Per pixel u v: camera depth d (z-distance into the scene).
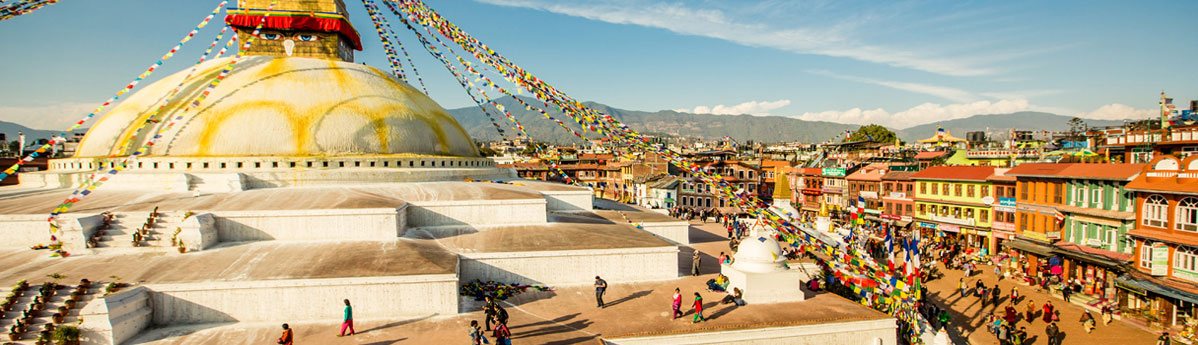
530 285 28.28
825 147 100.06
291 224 28.73
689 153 97.44
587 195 42.38
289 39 43.38
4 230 26.98
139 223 27.58
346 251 26.86
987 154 66.38
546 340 21.25
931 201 56.09
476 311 24.58
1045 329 30.09
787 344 22.75
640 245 30.31
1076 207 39.16
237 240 28.47
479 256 27.95
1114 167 37.47
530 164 101.12
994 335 29.80
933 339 25.48
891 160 73.50
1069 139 69.12
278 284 22.78
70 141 70.25
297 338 21.23
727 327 22.36
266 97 36.91
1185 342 27.48
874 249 47.41
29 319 19.88
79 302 20.75
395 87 43.31
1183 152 39.34
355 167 36.81
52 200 30.86
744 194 28.28
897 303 25.42
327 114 37.22
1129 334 29.41
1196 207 29.94
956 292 38.25
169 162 34.28
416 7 35.09
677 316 23.75
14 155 77.00
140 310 21.55
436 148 42.09
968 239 52.00
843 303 26.14
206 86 37.03
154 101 37.12
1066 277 38.16
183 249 26.33
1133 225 35.41
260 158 34.81
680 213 71.19
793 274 26.55
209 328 22.02
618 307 25.25
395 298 23.64
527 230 32.81
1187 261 30.16
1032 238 42.09
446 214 33.22
